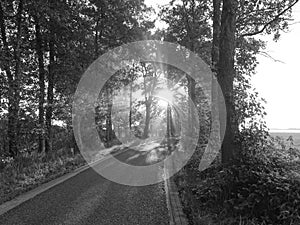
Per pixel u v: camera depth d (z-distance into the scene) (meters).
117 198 9.58
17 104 16.81
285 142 9.64
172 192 10.49
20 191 10.40
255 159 8.65
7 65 16.41
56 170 15.46
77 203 8.89
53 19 19.94
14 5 18.77
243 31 17.25
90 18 28.28
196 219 6.73
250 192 7.48
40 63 22.36
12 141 16.84
